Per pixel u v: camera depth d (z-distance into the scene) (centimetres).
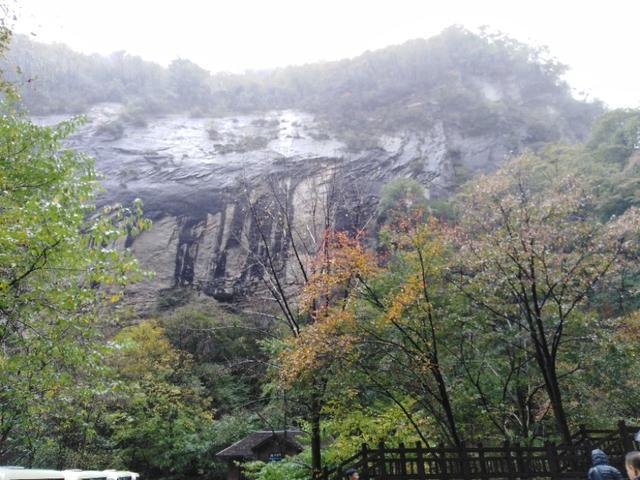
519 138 6762
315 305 1506
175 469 2780
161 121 7488
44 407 958
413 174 5856
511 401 1634
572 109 8544
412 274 1417
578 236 1399
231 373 3088
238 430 2725
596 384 1531
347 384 1273
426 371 1339
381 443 1129
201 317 3747
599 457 661
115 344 955
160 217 5447
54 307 824
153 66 8800
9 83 1111
